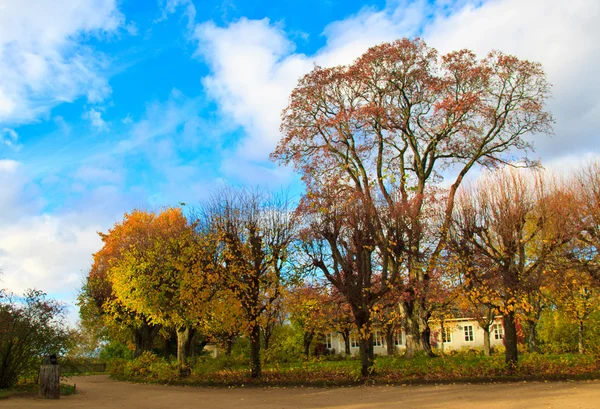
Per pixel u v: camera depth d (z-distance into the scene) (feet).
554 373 59.98
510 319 64.13
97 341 151.64
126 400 52.80
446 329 125.70
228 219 74.23
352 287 65.26
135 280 83.82
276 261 70.69
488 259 68.44
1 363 58.54
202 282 70.69
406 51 90.53
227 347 103.14
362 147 94.43
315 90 95.71
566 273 67.77
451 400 44.55
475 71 88.17
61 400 52.19
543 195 72.84
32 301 61.05
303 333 124.47
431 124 91.50
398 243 70.33
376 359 86.79
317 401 47.93
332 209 70.49
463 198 75.15
